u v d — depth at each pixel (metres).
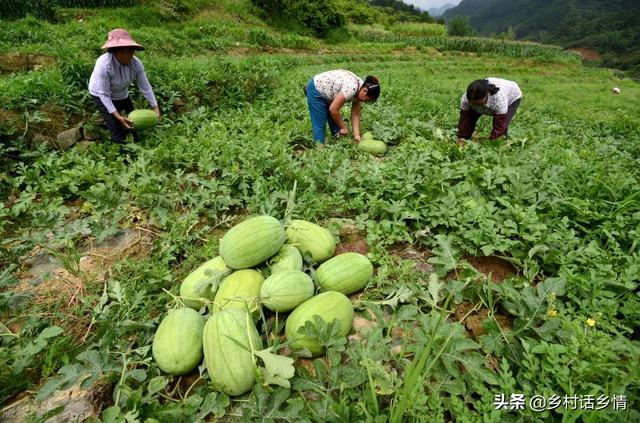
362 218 3.43
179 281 2.96
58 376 2.00
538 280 2.90
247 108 7.85
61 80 6.16
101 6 18.88
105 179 4.16
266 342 2.33
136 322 2.37
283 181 4.29
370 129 6.74
